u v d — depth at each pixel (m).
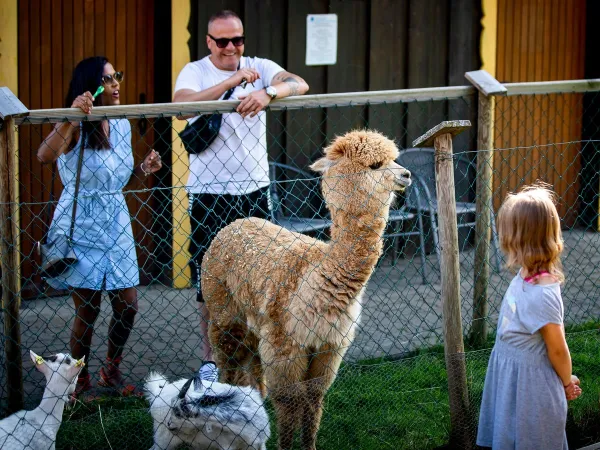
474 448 3.97
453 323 3.93
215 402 3.62
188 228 7.00
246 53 7.40
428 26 8.15
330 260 3.88
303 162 7.83
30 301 6.54
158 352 5.36
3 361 4.45
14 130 3.94
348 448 4.09
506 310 3.46
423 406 4.34
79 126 4.51
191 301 6.59
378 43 7.95
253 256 4.17
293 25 7.58
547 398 3.37
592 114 9.23
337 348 3.92
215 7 7.18
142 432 4.08
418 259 8.00
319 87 7.79
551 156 9.15
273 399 3.92
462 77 8.37
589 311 6.21
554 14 9.04
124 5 7.10
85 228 4.55
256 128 5.18
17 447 3.44
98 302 4.73
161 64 7.18
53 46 6.88
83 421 4.17
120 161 4.74
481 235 5.35
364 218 3.91
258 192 5.25
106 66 4.65
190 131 5.09
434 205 8.02
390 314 6.14
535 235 3.34
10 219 3.96
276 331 3.94
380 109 8.05
